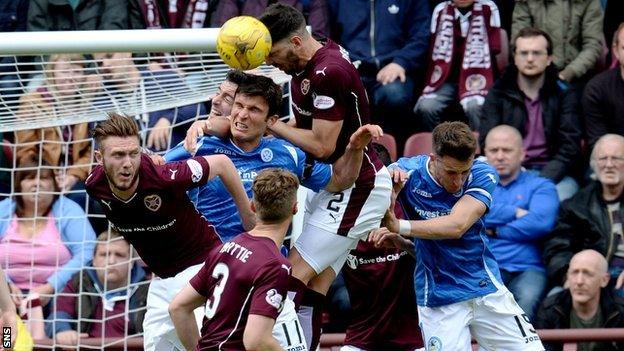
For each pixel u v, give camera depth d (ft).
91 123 79.87
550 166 85.05
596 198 80.02
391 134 90.53
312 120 57.47
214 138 60.23
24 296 75.82
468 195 63.57
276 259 51.67
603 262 75.72
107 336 76.33
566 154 85.40
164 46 62.44
